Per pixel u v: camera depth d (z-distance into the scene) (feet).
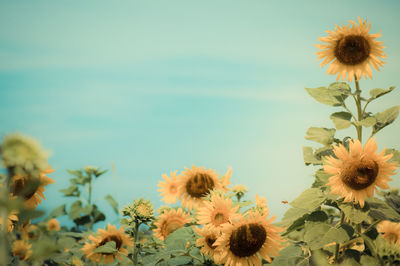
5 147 4.13
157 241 6.31
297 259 6.14
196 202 7.04
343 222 6.35
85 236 6.95
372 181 6.01
